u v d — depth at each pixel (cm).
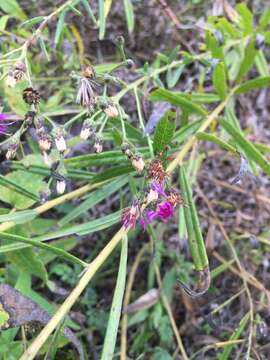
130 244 25
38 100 18
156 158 18
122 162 20
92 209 26
